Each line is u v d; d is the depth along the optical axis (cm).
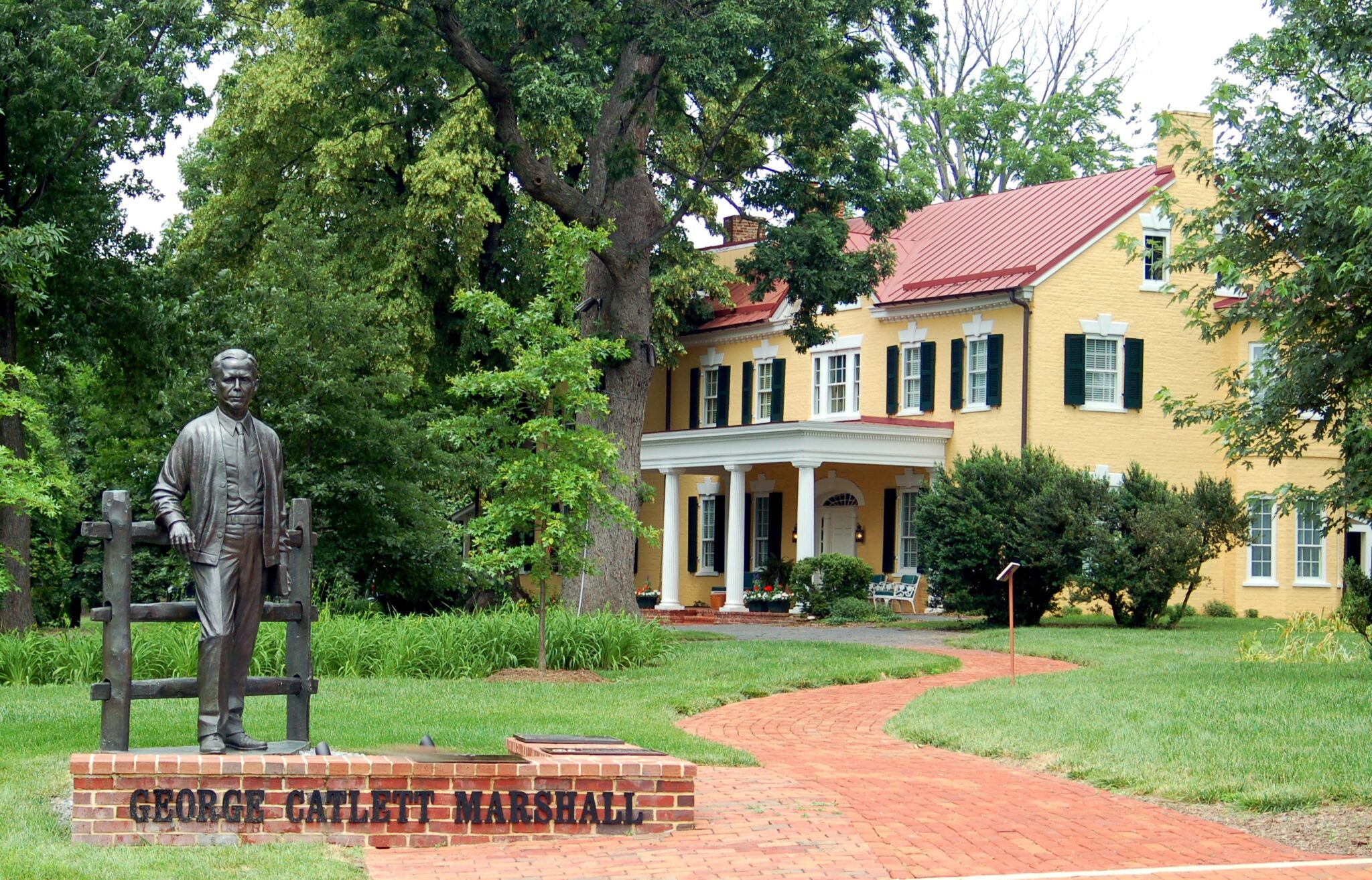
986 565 3200
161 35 2786
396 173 3734
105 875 857
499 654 2095
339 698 1730
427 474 2817
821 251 2938
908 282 4019
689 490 4728
